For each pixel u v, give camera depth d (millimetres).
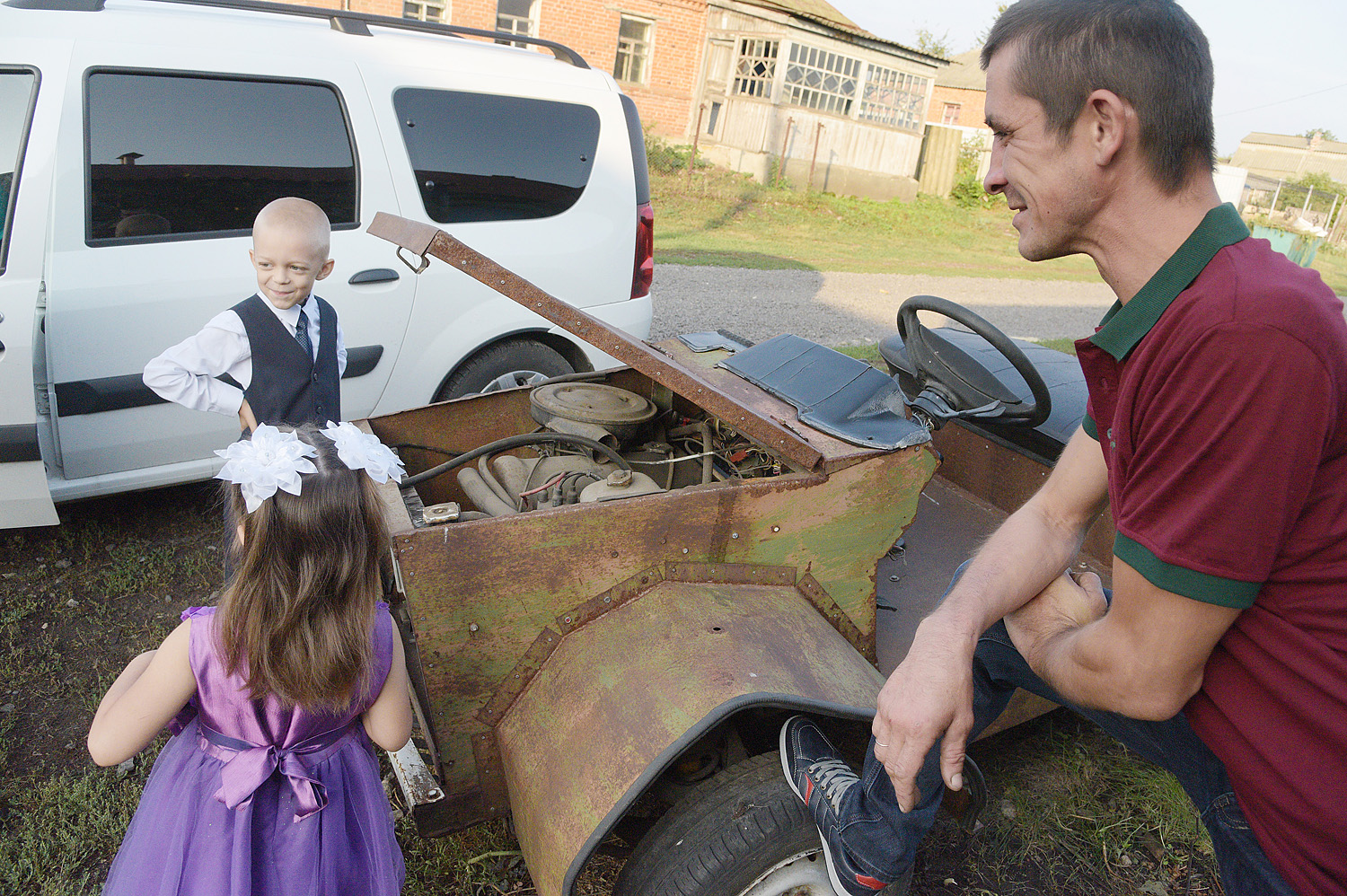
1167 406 1109
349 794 1650
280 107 3689
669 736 1689
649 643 1900
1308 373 1007
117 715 1510
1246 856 1326
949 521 3018
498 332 4270
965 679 1434
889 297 10844
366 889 1654
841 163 19797
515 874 2326
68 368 3277
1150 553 1146
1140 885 2451
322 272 2797
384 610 1705
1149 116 1134
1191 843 2600
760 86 18516
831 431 2258
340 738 1649
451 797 1995
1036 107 1204
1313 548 1091
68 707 2879
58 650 3137
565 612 1960
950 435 3281
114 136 3357
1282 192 30625
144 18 3488
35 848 2326
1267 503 1046
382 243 3900
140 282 3387
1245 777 1215
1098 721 1594
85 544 3705
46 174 3209
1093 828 2613
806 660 1922
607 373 3072
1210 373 1053
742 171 18984
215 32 3596
